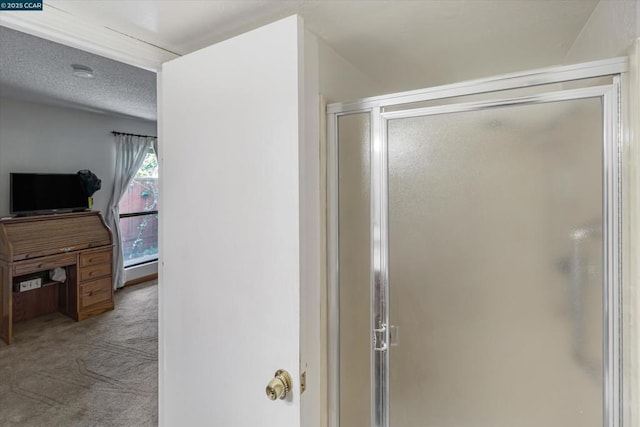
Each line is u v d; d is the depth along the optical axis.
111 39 1.29
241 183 1.12
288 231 1.03
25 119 3.80
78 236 3.77
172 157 1.32
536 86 1.08
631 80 0.93
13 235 3.28
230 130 1.14
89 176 4.24
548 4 1.18
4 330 3.20
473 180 1.19
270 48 1.04
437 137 1.25
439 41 1.48
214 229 1.20
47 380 2.56
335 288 1.48
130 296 4.61
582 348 1.04
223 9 1.16
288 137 1.02
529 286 1.11
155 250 5.54
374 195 1.37
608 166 0.98
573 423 1.05
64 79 2.92
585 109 1.01
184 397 1.31
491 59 1.69
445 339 1.26
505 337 1.15
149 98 3.60
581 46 1.38
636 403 0.91
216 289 1.20
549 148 1.07
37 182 3.78
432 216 1.27
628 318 0.94
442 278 1.26
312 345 1.32
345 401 1.48
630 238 0.93
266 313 1.08
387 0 1.14
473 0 1.15
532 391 1.12
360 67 1.79
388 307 1.36
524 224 1.12
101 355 2.96
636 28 0.90
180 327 1.32
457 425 1.24
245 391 1.12
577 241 1.04
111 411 2.19
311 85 1.38
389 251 1.35
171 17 1.21
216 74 1.17
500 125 1.14
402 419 1.34
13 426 2.04
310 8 1.18
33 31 1.12
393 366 1.35
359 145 1.42
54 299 3.95
